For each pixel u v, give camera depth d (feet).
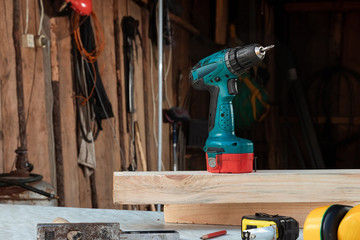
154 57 15.20
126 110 12.85
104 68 11.68
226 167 3.32
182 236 2.91
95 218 3.54
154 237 2.60
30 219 3.45
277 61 20.57
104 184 11.60
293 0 21.38
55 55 9.35
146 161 14.32
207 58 3.58
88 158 10.39
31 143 8.61
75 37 9.87
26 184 6.33
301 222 3.24
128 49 12.85
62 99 9.77
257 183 3.19
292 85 21.01
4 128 7.93
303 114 20.67
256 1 20.11
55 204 6.61
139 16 14.26
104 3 11.83
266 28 20.31
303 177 3.19
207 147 3.43
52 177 9.23
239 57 3.35
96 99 10.71
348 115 21.44
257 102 17.79
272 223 2.53
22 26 8.46
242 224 2.66
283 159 20.86
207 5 19.58
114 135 11.70
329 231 2.09
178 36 16.83
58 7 8.48
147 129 14.30
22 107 8.05
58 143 9.39
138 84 13.84
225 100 3.50
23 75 8.46
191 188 3.22
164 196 3.22
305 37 21.86
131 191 3.22
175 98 17.17
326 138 21.48
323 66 21.83
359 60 21.57
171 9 15.05
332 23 21.74
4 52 7.98
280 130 21.01
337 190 3.17
